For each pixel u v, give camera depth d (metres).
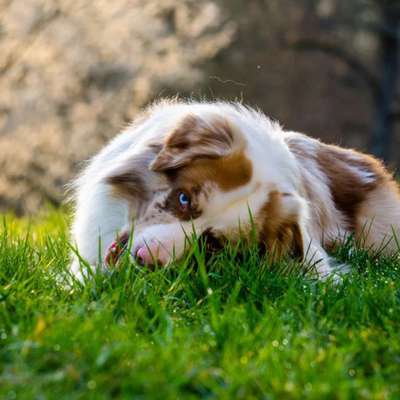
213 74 28.50
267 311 6.37
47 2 28.67
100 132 27.02
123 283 6.90
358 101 31.62
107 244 8.43
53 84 28.05
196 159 7.62
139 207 8.06
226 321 6.02
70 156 26.94
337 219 9.93
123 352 5.50
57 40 28.38
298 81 30.64
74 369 5.17
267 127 8.95
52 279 7.20
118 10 28.42
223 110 8.60
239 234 7.55
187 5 28.61
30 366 5.28
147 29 28.19
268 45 30.22
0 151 27.53
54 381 5.08
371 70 31.86
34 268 7.50
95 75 27.75
